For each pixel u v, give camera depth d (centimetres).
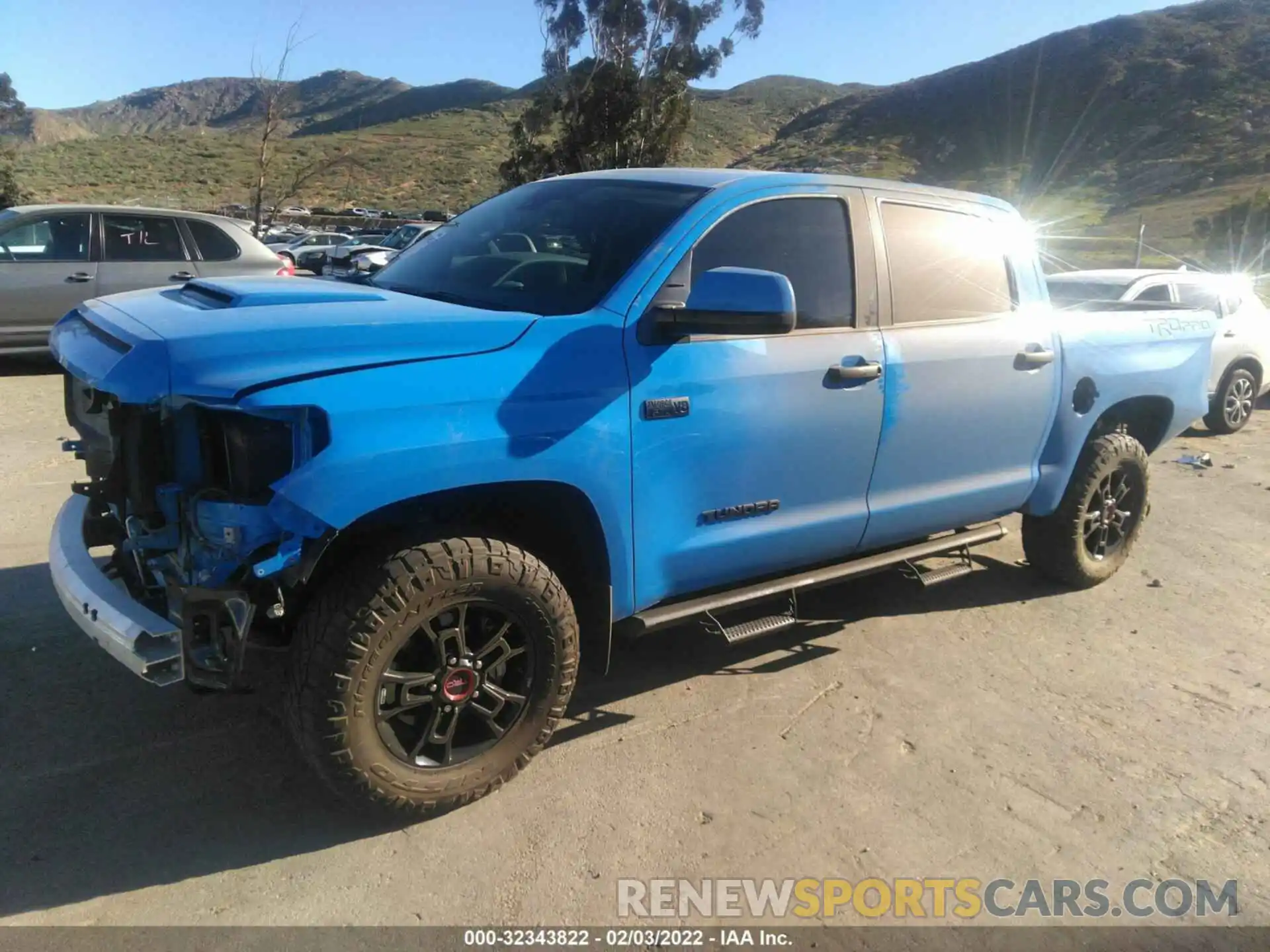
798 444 357
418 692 288
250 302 291
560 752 345
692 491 333
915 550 432
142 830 290
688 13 2539
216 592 262
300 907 262
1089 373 475
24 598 442
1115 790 338
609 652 330
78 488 346
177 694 367
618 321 312
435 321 286
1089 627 478
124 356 260
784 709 383
